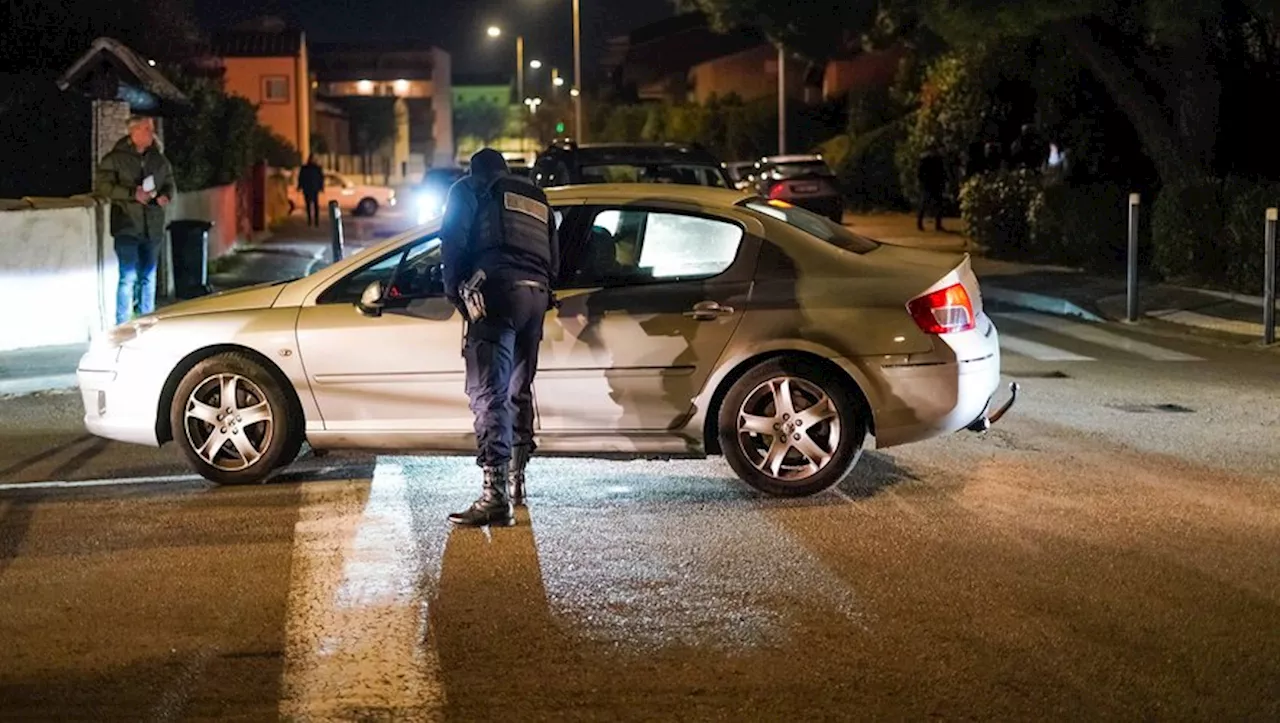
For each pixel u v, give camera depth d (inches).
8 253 565.0
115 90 715.4
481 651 234.1
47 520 317.7
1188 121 833.5
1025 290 762.8
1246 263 721.0
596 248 330.6
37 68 927.7
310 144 2908.5
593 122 3014.3
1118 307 692.1
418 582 269.7
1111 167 989.8
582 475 355.9
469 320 301.3
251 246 1171.3
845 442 323.0
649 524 308.7
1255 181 767.7
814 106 2225.6
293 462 372.5
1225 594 258.1
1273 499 326.3
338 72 3892.7
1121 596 257.3
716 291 325.1
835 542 293.4
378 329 332.8
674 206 331.0
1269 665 224.2
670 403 325.1
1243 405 444.8
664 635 240.5
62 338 586.9
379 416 335.3
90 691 219.0
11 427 430.9
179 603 259.6
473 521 305.6
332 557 286.5
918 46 1062.4
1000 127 1279.5
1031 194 989.2
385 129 3531.0
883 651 231.8
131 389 345.4
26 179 885.8
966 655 229.6
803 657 229.8
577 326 324.8
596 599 259.1
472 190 300.8
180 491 343.3
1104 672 221.8
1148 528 301.6
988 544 290.8
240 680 222.7
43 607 258.4
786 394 322.7
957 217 1504.7
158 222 569.6
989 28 752.3
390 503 329.1
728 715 207.6
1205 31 795.4
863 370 319.0
